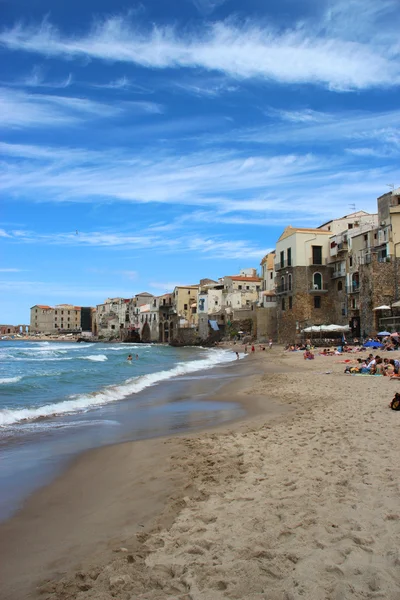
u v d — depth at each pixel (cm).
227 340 9419
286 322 6506
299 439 1083
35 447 1176
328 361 3744
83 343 15312
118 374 3516
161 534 607
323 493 692
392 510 607
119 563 531
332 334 5975
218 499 720
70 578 512
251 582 459
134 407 1870
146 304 14350
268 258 8756
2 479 913
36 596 480
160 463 985
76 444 1209
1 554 586
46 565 553
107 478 910
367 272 4884
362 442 987
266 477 805
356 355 4006
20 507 759
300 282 6197
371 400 1620
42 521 696
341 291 6009
